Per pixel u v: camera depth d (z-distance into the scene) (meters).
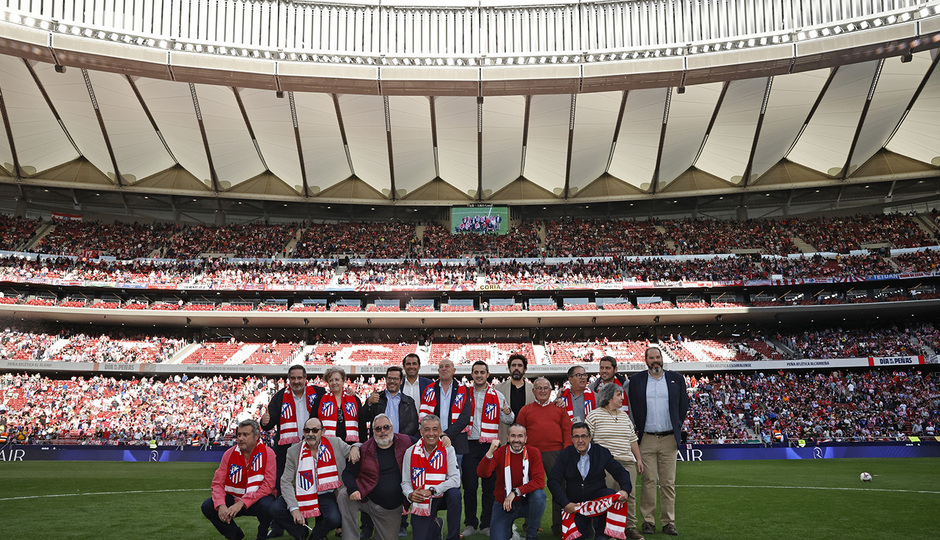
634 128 51.09
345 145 53.28
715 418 40.69
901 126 50.50
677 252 55.31
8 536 9.96
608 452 8.88
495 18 44.94
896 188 56.84
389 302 53.25
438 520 9.46
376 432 8.58
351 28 44.53
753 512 12.05
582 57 43.69
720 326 53.50
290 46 43.81
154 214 59.28
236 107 48.72
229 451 9.12
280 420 10.01
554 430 9.90
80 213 57.75
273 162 55.53
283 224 60.53
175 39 41.19
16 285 49.09
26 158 52.50
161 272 51.66
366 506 8.65
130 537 10.03
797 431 38.06
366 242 57.72
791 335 50.62
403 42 44.81
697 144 52.72
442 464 8.57
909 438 33.97
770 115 48.84
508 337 53.41
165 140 52.16
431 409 10.30
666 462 9.93
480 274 53.69
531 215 62.19
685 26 43.16
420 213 62.22
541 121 50.66
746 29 42.19
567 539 8.42
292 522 8.97
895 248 51.47
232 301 52.91
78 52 39.06
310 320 50.34
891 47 38.72
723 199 60.16
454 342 52.53
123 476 22.70
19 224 54.22
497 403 10.34
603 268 53.69
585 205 62.03
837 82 45.09
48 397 42.19
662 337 52.12
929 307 47.16
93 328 51.62
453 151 54.34
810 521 10.90
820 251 53.34
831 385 44.06
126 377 48.03
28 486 18.28
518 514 8.90
